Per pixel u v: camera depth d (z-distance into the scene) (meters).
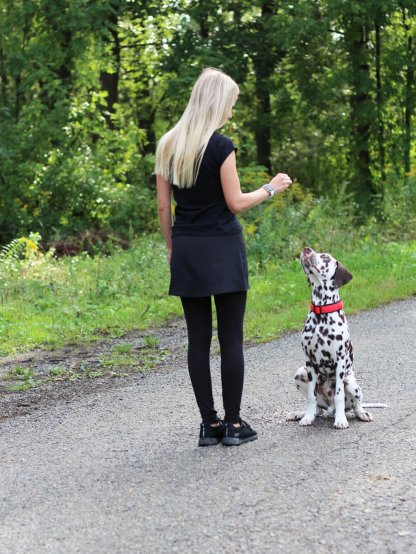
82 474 4.56
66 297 11.22
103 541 3.64
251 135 28.67
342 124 22.67
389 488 4.05
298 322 9.22
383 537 3.51
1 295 11.20
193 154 4.60
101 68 21.16
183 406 6.00
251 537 3.58
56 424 5.74
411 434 4.89
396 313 9.55
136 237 17.30
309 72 23.72
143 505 4.02
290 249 13.64
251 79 25.20
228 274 4.66
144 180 21.84
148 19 23.94
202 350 4.87
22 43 22.19
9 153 19.11
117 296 11.34
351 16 21.33
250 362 7.48
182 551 3.49
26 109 20.05
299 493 4.04
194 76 21.72
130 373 7.41
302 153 29.02
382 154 23.48
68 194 19.33
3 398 6.69
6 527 3.87
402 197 18.28
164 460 4.69
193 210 4.70
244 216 15.35
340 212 15.70
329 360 5.09
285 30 20.81
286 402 5.91
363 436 4.89
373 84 21.98
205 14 23.73
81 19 20.03
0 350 8.62
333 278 5.03
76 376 7.37
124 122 24.19
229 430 4.86
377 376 6.55
